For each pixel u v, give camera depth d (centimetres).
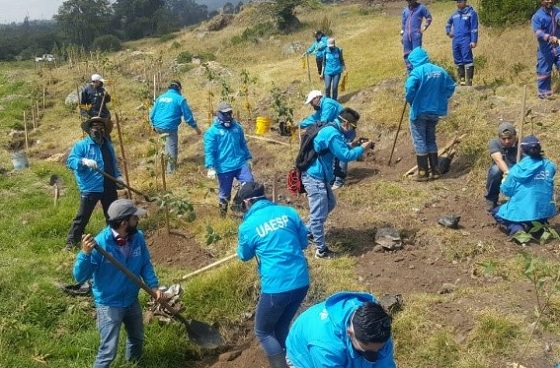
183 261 787
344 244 762
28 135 1598
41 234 898
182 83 2097
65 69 2588
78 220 822
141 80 2259
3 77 2578
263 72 1988
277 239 503
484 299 599
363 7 3550
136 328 567
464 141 961
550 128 933
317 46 1520
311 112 1331
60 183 1066
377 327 323
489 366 512
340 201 892
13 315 657
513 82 1140
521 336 536
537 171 690
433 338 552
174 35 4609
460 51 1141
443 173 941
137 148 1335
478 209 805
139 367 586
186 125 1458
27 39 6875
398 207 838
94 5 6862
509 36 1437
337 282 670
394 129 1101
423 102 874
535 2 1582
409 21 1213
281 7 2870
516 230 706
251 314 655
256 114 1451
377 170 1015
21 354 605
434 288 649
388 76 1491
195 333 614
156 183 1029
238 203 534
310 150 696
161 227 883
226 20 3656
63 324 657
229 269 694
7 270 750
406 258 711
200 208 927
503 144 756
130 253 536
